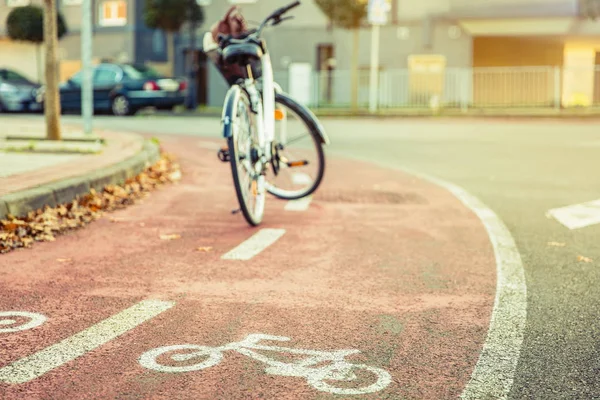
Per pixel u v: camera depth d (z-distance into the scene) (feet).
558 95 86.33
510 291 16.22
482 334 13.39
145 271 17.71
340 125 71.31
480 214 25.64
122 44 119.03
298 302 15.29
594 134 58.75
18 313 14.38
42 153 36.45
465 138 56.18
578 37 103.09
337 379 11.30
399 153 46.42
